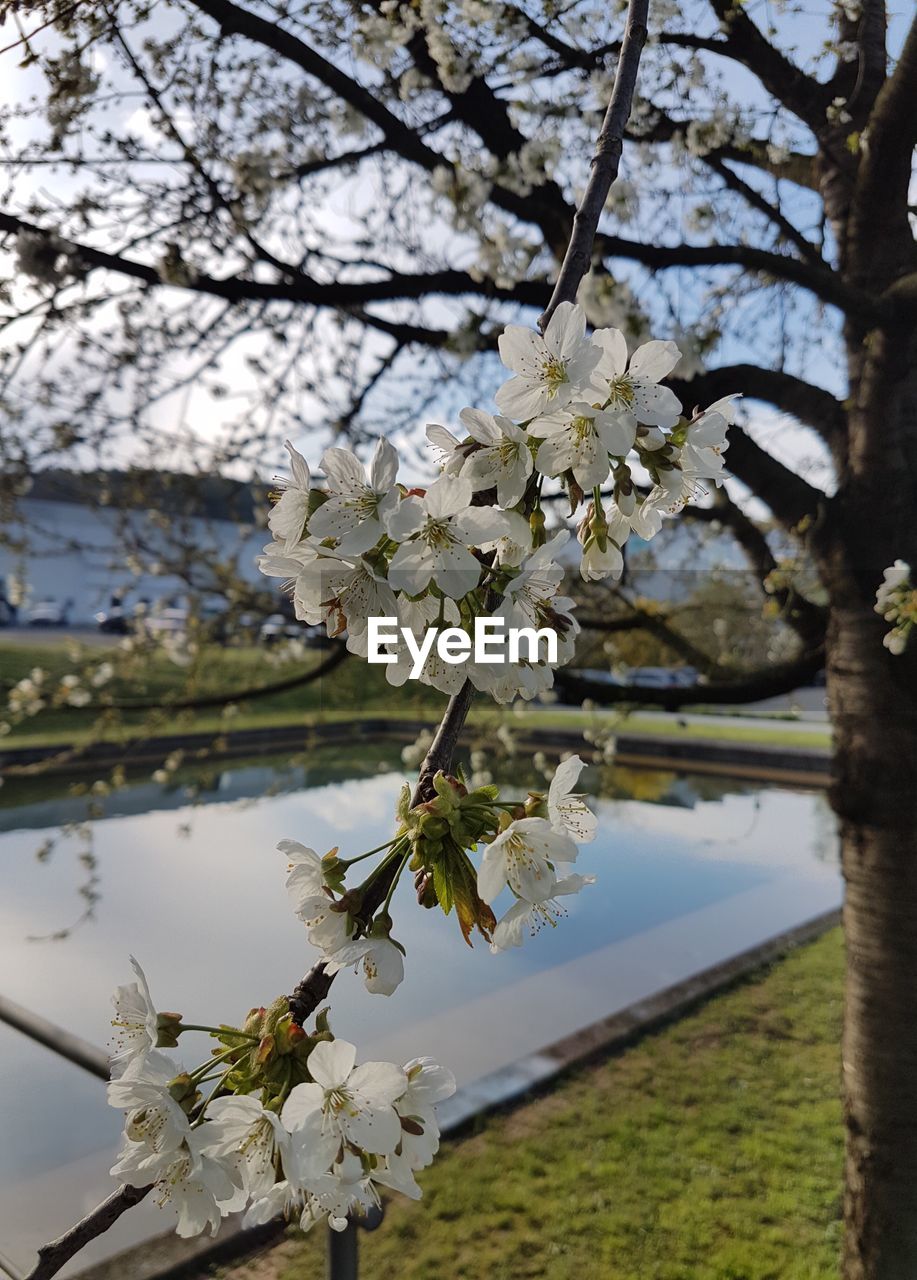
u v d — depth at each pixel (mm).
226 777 11969
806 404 2623
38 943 6523
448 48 2770
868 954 2512
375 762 12758
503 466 802
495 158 2963
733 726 14008
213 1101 706
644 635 4207
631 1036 5379
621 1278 3318
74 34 2168
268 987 5871
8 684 4223
